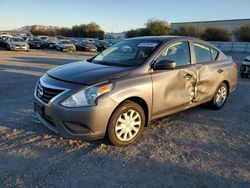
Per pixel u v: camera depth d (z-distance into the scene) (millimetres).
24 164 3512
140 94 4078
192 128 5004
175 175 3416
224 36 58156
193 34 60781
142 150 4039
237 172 3549
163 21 63812
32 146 3998
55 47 33156
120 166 3566
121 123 3992
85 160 3676
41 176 3268
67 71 4195
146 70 4277
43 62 16469
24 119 5066
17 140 4168
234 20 64938
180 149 4133
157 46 4625
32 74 10867
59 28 86500
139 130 4258
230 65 6219
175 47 4871
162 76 4414
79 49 34562
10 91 7520
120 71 4082
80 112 3633
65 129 3758
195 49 5277
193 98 5156
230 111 6160
